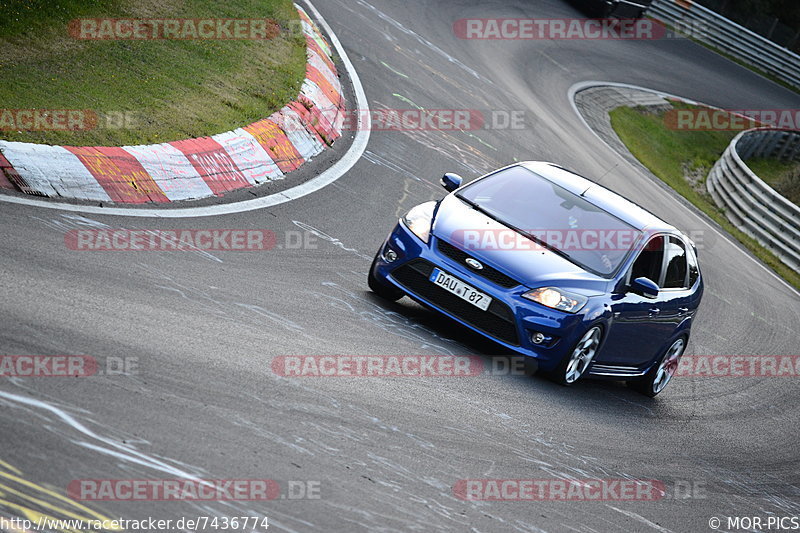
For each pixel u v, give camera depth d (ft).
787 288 201.87
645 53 347.97
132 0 156.25
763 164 334.85
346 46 198.70
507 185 96.63
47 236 75.77
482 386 77.77
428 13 261.24
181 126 115.03
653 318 95.91
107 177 93.45
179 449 49.67
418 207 93.15
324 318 79.66
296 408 59.82
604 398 93.50
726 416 106.93
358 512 50.44
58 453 45.27
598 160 215.10
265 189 114.93
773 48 403.75
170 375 57.57
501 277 83.41
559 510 61.57
